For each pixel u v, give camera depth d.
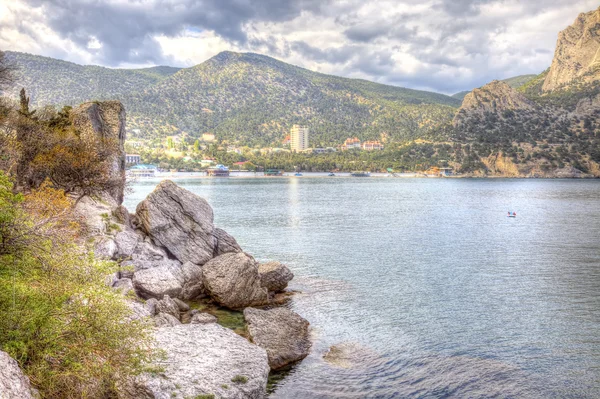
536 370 24.33
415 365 24.86
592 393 21.92
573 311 34.50
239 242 68.62
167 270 34.50
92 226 36.06
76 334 14.48
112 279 29.48
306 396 21.39
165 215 41.97
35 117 49.88
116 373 15.25
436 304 36.34
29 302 14.38
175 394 16.22
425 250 62.09
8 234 15.23
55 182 42.22
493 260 54.91
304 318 32.12
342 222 95.50
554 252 60.09
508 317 33.19
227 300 33.03
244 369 18.95
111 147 48.72
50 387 13.14
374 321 32.09
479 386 22.56
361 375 23.61
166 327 23.08
